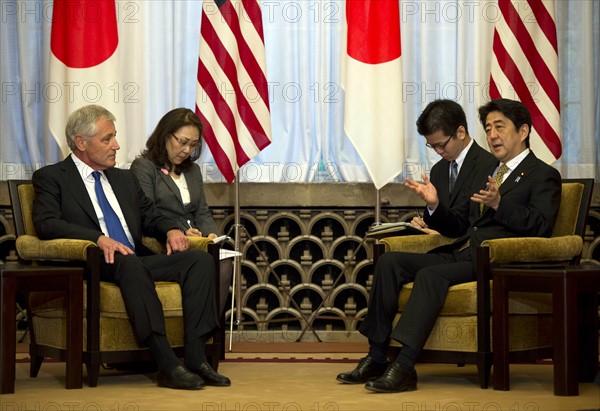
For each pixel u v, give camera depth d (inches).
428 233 187.2
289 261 247.0
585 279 150.4
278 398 146.3
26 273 151.1
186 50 249.3
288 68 247.6
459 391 154.8
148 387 158.6
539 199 169.0
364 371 163.9
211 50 229.3
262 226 245.9
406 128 247.0
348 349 221.9
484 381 157.3
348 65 229.6
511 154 175.3
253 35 231.8
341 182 243.6
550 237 167.5
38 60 245.0
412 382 155.9
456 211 184.9
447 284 160.2
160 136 202.7
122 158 231.8
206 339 164.9
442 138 190.5
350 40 230.4
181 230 196.4
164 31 248.2
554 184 170.6
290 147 247.3
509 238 162.2
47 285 153.3
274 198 242.8
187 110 205.2
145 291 158.1
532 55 229.1
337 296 252.5
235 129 229.9
